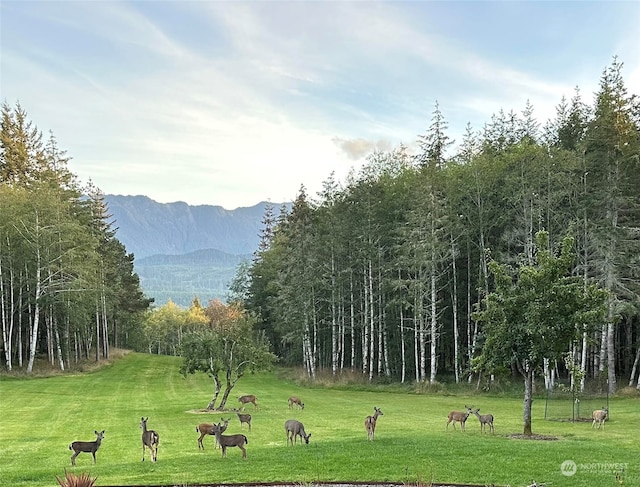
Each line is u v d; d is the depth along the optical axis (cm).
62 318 5512
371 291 4631
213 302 12494
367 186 4738
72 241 5075
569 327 1941
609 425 2350
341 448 1647
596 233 3616
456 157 4853
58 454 1848
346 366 5728
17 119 5888
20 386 4038
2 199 4869
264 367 3184
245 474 1332
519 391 3747
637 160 3578
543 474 1279
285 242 6153
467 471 1313
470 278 4712
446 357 5153
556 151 3959
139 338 11462
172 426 2438
